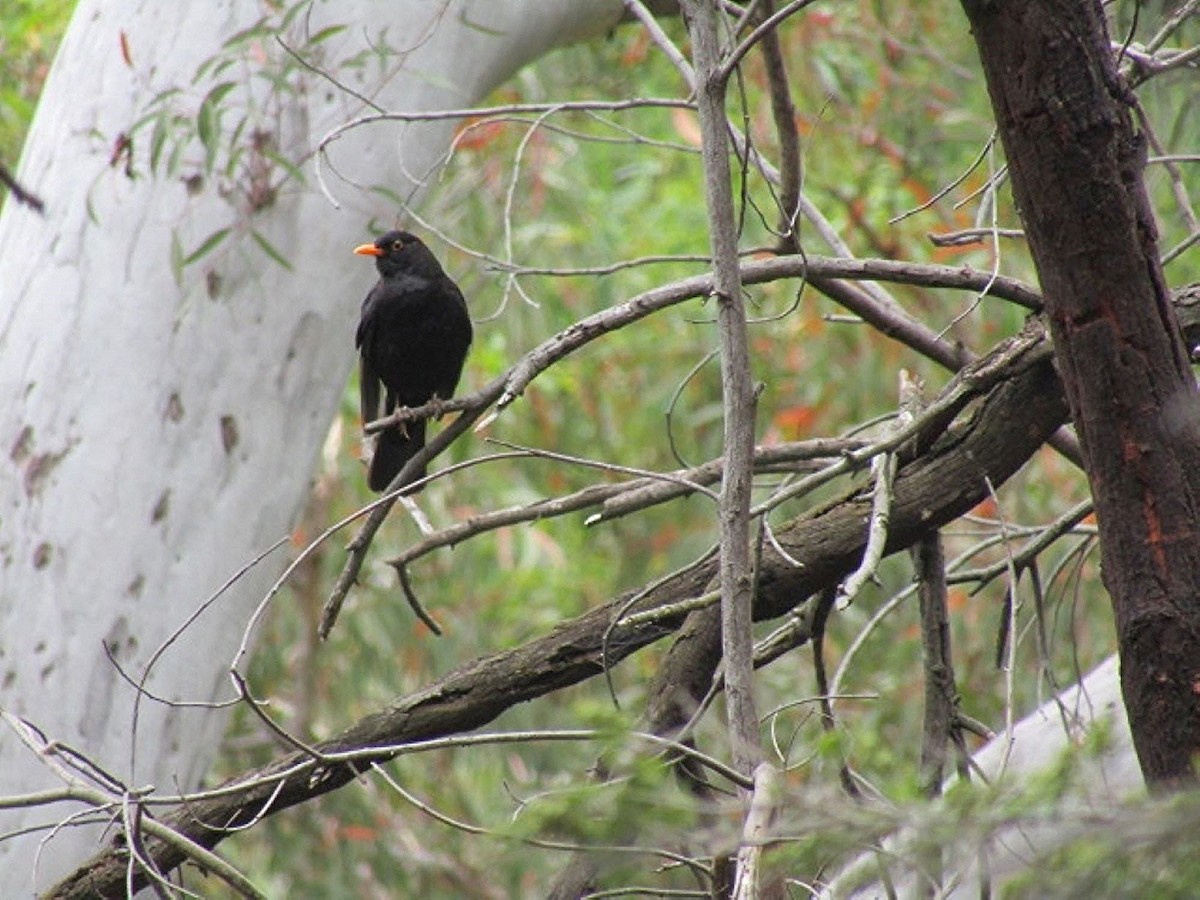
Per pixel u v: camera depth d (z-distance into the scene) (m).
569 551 20.86
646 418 19.84
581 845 5.25
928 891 5.44
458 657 18.62
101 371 10.25
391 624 18.20
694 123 17.09
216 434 10.37
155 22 10.65
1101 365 5.82
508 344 19.31
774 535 7.93
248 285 10.43
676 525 19.69
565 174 19.38
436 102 10.95
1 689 9.97
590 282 19.78
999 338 17.41
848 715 16.00
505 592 20.61
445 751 19.42
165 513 10.23
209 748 10.34
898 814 4.10
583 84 18.00
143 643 10.13
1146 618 5.77
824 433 18.36
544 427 20.22
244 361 10.44
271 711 17.69
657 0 12.02
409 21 10.84
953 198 17.64
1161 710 5.76
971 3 5.78
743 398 6.46
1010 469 7.93
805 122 17.86
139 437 10.23
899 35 18.20
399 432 11.38
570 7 11.52
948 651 8.05
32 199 5.75
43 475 10.16
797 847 4.38
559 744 17.86
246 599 10.47
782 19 6.54
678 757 6.27
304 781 8.00
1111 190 5.74
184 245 10.38
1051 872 3.94
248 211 10.45
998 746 7.77
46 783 9.88
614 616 7.74
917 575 8.24
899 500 7.88
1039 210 5.83
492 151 17.86
